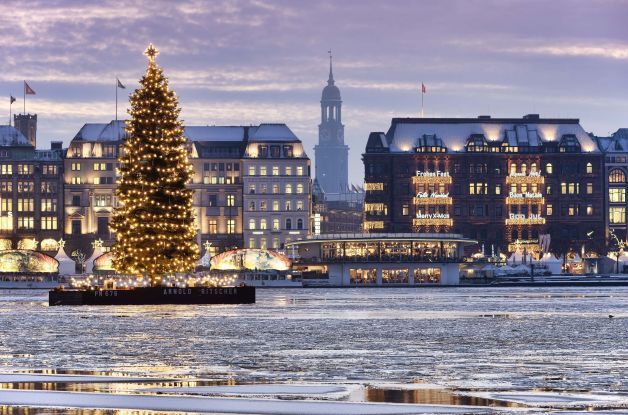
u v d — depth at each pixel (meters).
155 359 70.31
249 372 62.97
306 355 73.19
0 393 52.78
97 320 110.25
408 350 76.75
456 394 54.12
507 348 78.31
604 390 55.66
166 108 149.38
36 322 107.75
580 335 90.38
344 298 187.88
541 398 52.78
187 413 47.72
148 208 148.50
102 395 52.25
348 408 49.06
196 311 128.88
